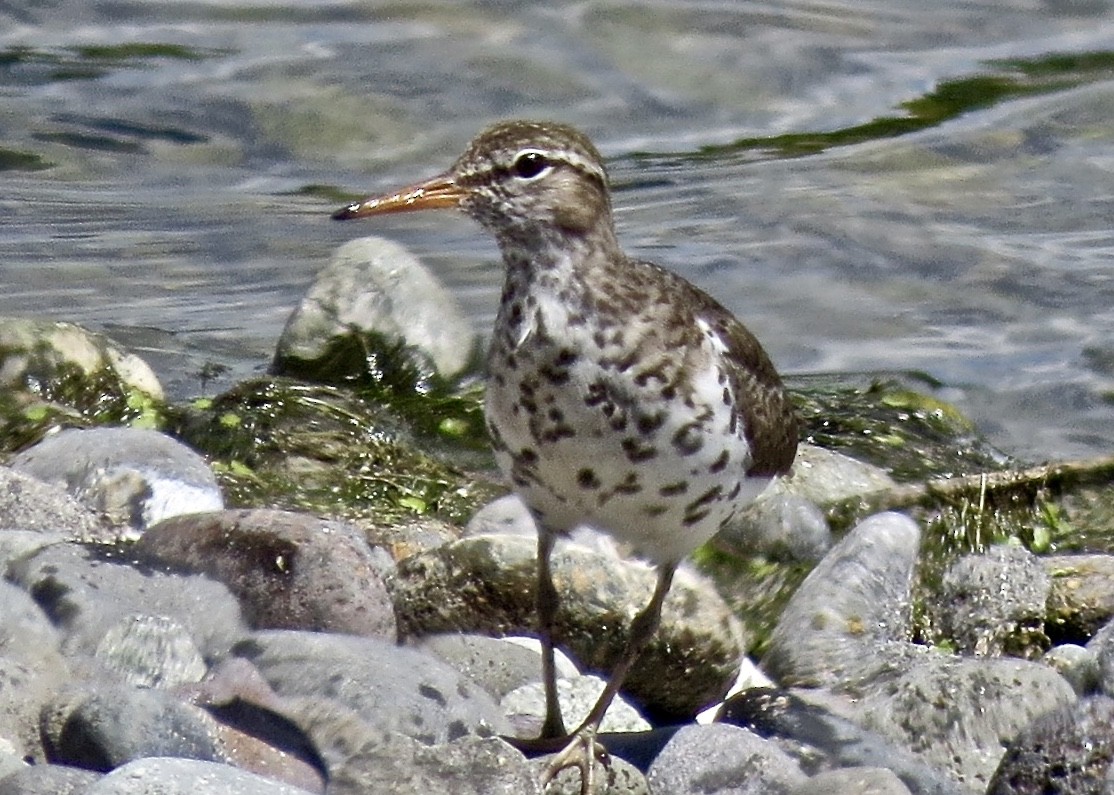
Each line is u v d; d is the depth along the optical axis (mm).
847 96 23562
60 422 14695
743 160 22312
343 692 9922
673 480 10352
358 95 22719
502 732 10352
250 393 15430
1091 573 13312
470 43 23844
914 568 13164
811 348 18438
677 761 9945
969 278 19969
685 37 24234
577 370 10234
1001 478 14930
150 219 20484
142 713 9344
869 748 10258
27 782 8695
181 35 23906
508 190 10680
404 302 16906
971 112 23312
